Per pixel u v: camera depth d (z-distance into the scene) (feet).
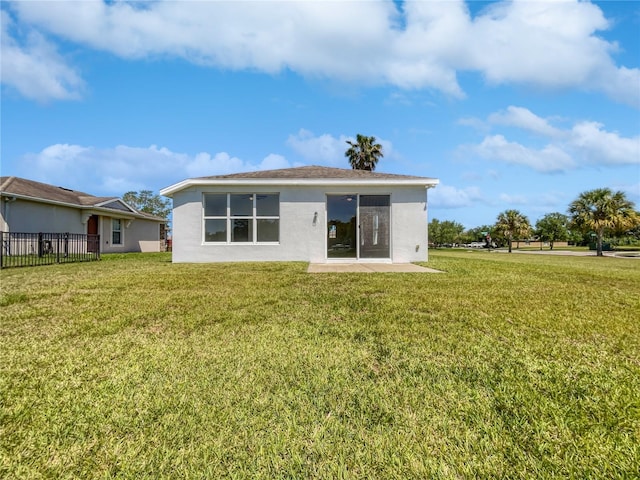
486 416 6.07
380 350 9.30
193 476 4.66
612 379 7.58
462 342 9.97
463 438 5.46
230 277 22.68
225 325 11.72
